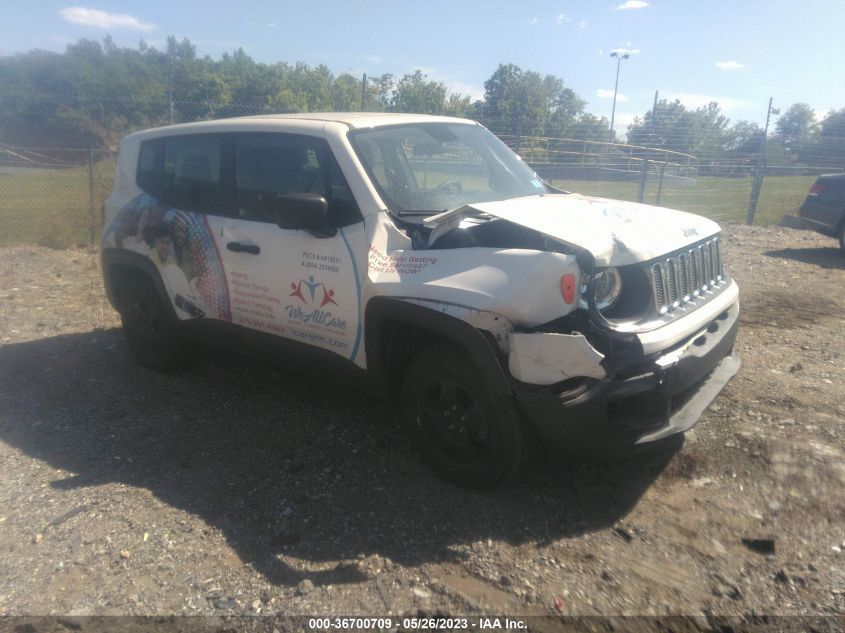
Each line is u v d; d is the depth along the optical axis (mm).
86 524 3393
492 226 3514
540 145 14898
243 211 4367
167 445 4195
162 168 5000
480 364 3225
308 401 4770
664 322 3314
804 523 3240
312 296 3932
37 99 17266
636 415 3209
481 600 2812
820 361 5246
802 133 26328
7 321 6695
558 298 3074
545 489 3586
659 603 2771
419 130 4402
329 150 3975
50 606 2846
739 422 4152
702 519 3301
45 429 4445
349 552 3135
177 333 5039
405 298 3439
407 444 4105
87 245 10664
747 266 9078
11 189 15133
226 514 3455
